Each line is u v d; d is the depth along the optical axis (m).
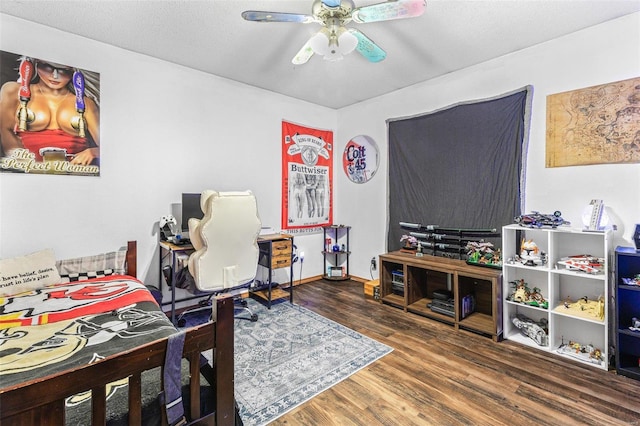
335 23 1.80
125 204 2.80
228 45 2.67
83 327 1.49
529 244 2.49
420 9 1.67
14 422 0.71
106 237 2.70
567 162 2.43
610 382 1.89
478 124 3.00
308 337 2.55
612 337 2.16
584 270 2.16
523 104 2.67
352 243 4.44
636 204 2.12
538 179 2.59
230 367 1.08
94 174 2.62
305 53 2.11
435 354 2.26
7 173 2.24
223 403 1.07
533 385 1.87
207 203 2.45
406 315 3.04
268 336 2.57
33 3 2.07
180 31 2.44
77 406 0.99
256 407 1.68
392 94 3.84
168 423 0.94
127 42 2.62
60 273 2.35
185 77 3.13
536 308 2.37
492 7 2.08
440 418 1.59
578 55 2.36
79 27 2.38
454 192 3.22
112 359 0.84
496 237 2.89
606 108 2.23
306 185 4.30
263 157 3.81
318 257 4.48
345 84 3.59
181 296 3.15
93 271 2.49
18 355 1.20
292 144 4.11
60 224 2.47
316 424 1.56
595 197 2.30
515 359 2.18
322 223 4.51
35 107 2.34
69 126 2.49
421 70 3.16
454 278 2.72
